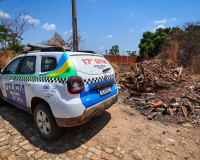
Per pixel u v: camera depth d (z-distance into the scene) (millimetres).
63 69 2291
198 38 11133
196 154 2305
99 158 2203
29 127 3107
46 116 2463
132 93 5359
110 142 2613
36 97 2609
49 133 2473
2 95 4008
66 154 2283
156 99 4586
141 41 31969
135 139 2709
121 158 2207
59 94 2209
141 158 2209
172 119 3539
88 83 2379
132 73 6727
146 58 25281
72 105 2135
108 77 2951
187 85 5539
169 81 5715
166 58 11070
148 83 5406
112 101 2979
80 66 2387
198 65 9570
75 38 8805
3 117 3574
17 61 3416
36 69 2719
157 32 30438
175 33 13102
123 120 3498
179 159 2197
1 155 2236
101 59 3117
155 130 3035
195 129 3072
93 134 2873
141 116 3732
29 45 3357
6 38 16297
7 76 3557
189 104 3902
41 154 2275
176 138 2748
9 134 2820
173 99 4297
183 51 10445
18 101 3254
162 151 2375
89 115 2359
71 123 2219
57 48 2641
